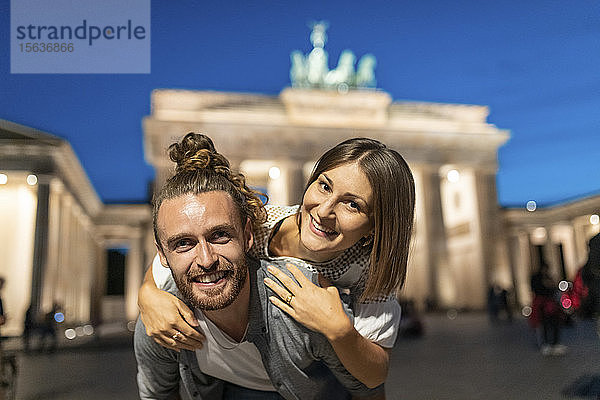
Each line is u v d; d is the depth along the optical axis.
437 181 57.03
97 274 59.16
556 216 60.19
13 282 36.28
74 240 48.09
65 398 8.00
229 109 54.53
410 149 56.81
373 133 55.66
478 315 46.28
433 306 51.53
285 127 53.12
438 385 8.39
